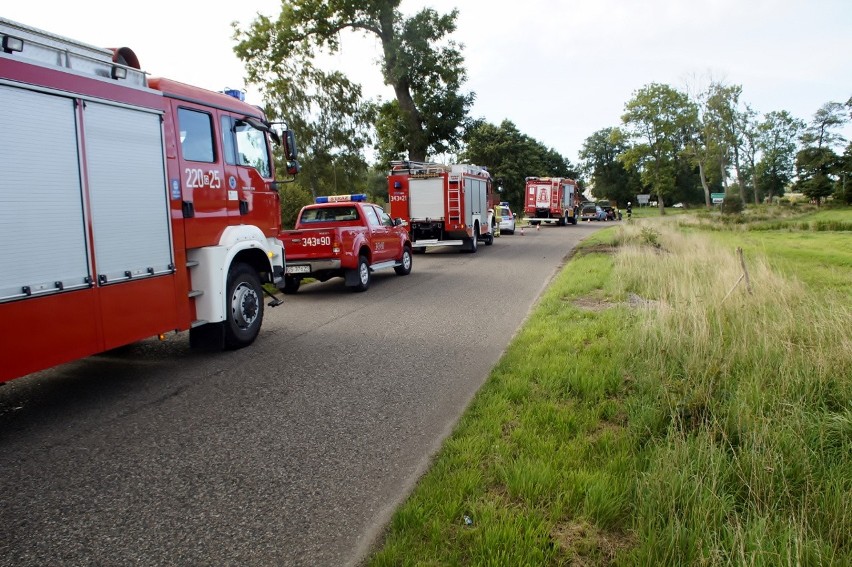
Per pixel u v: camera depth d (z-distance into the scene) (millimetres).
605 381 5227
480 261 18203
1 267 4352
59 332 4867
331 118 26703
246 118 7840
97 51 5344
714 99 57844
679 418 4141
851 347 5305
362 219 13250
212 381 6133
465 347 7453
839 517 2996
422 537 3020
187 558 3027
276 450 4363
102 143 5336
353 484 3816
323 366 6648
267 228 8336
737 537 2705
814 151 87062
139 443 4523
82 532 3281
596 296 10289
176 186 6445
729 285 9297
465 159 67625
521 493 3371
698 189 105188
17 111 4477
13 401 5555
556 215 39750
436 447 4355
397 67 28781
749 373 5117
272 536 3219
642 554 2717
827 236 27750
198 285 6875
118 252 5535
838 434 3980
